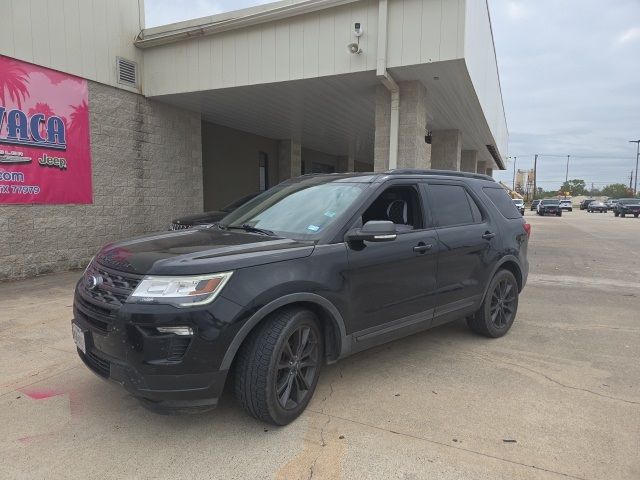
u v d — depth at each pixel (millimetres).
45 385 3840
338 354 3557
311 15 8781
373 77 8812
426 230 4285
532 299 7273
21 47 7902
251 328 2967
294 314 3176
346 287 3492
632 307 6770
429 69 8352
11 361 4348
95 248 9508
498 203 5383
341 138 16844
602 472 2750
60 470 2727
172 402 2838
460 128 14508
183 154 11727
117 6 9734
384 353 4664
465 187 4965
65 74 8695
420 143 9438
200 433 3127
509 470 2758
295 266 3217
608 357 4641
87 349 3117
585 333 5449
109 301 2965
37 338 4984
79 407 3473
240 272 2988
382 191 4004
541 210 49531
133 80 10203
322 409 3469
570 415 3424
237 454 2893
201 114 12484
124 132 10070
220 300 2863
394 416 3377
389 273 3828
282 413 3148
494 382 3988
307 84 9391
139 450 2932
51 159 8508
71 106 8836
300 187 4434
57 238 8719
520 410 3490
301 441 3043
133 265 3035
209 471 2725
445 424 3273
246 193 15742
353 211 3721
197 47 9859
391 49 8242
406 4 8070
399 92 9172
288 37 9023
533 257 12547
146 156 10664
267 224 3979
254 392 3029
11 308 6172
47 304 6387
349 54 8547
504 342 5066
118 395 3662
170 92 10234
